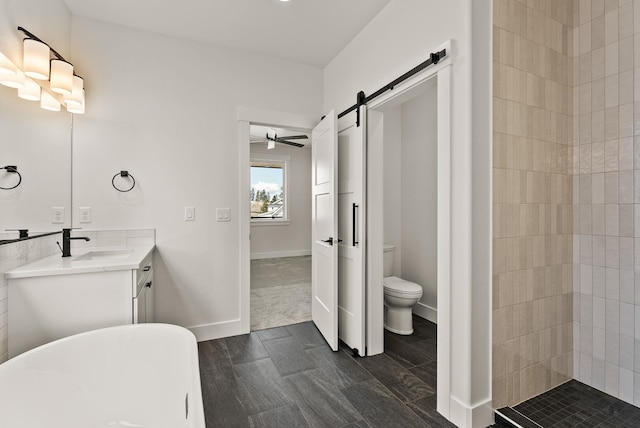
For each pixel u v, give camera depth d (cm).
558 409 163
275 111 286
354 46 253
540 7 173
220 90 267
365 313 235
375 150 236
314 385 193
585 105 184
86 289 163
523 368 169
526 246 168
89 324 164
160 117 248
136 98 241
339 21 232
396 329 276
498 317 159
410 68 189
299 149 693
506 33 159
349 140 249
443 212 162
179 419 138
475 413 152
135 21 232
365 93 238
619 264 172
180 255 254
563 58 183
